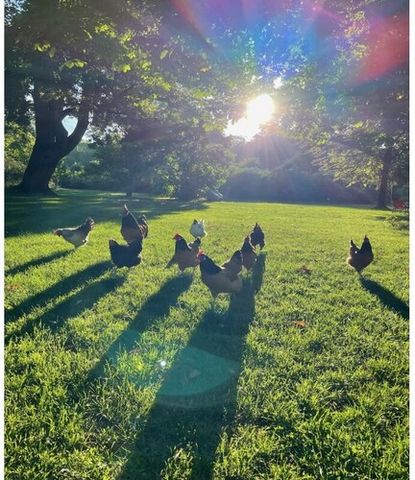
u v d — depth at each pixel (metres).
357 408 3.51
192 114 15.05
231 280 5.91
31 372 3.90
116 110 21.64
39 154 28.56
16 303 5.62
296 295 6.56
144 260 8.43
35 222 13.73
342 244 11.59
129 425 3.25
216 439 3.15
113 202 25.44
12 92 15.62
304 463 2.92
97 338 4.65
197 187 33.38
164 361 4.21
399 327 5.32
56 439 3.08
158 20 5.82
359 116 9.45
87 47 6.62
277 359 4.32
